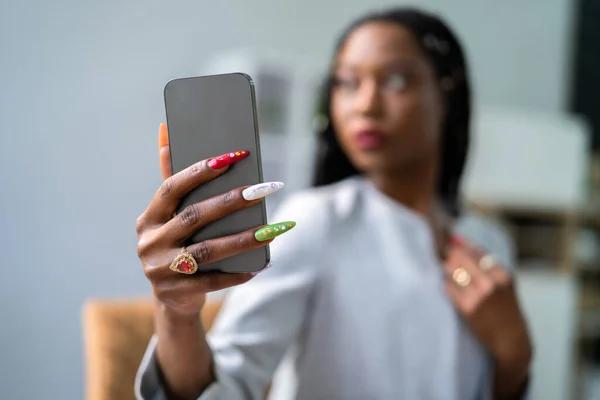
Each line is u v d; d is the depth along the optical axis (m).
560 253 2.77
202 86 0.48
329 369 0.76
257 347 0.68
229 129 0.47
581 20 3.44
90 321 0.86
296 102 2.33
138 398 0.53
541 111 3.38
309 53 2.75
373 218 0.82
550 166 2.75
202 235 0.46
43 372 2.24
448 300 0.79
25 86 2.22
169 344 0.52
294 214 0.80
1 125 2.18
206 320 0.87
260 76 2.30
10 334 2.20
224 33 2.56
